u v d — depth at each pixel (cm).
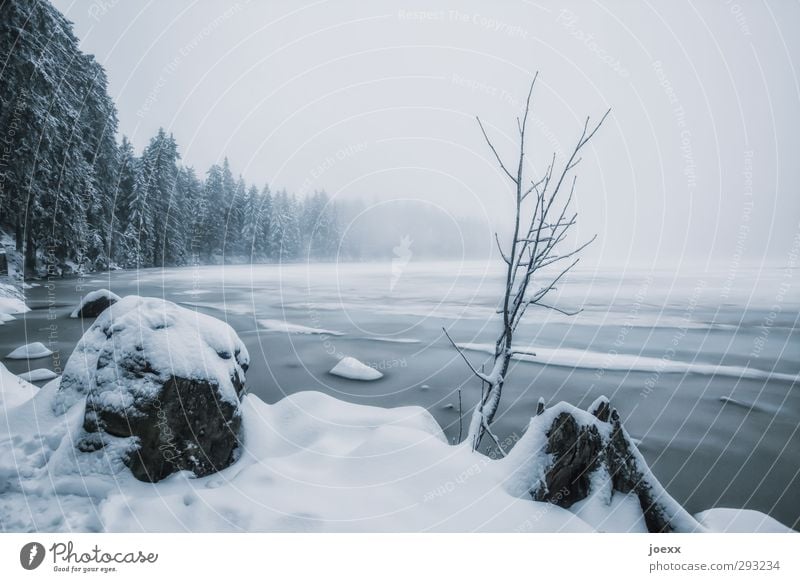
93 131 2222
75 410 345
